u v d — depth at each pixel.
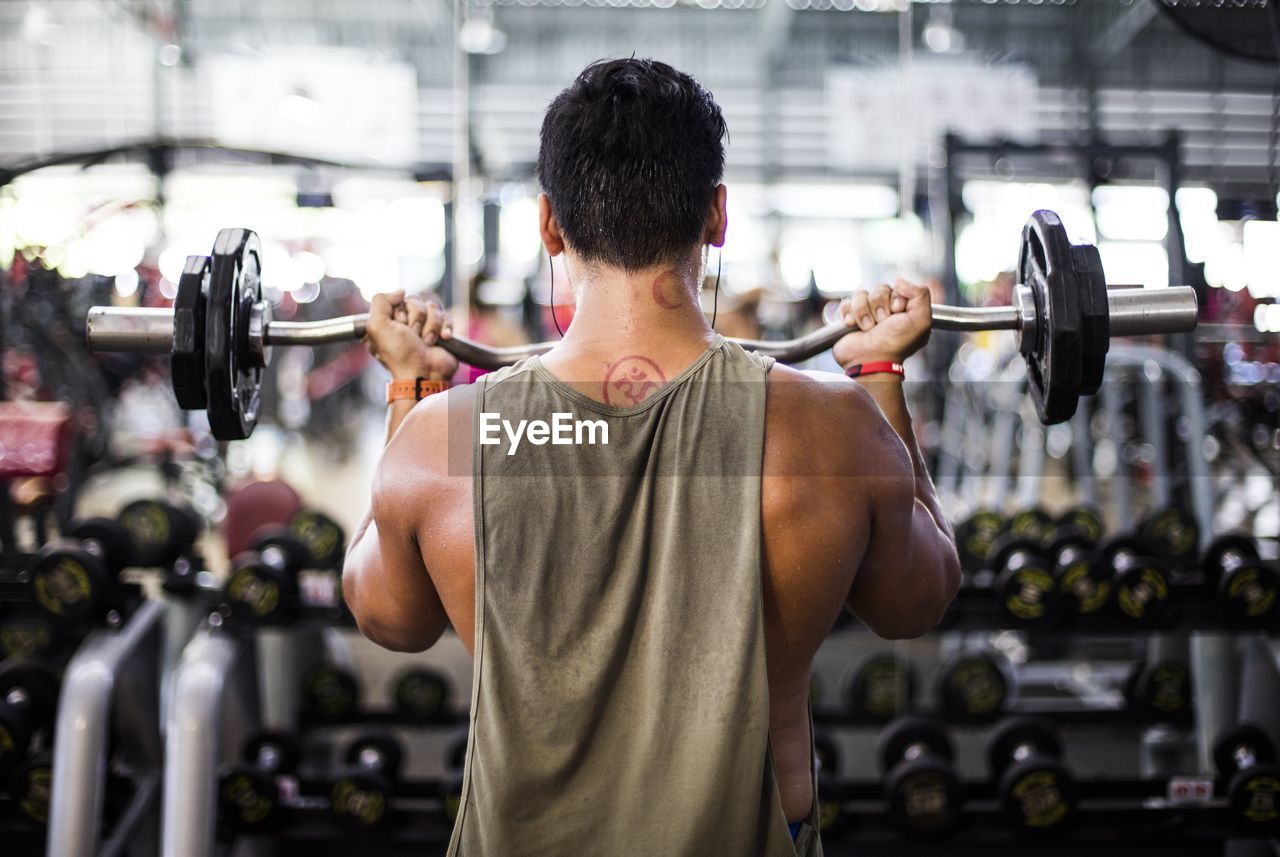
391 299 1.07
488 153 5.72
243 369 1.15
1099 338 1.00
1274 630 2.02
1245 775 1.92
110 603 1.97
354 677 2.58
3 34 5.96
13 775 1.86
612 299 0.79
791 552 0.77
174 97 5.79
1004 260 4.99
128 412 4.51
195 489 4.28
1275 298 3.47
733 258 7.05
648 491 0.76
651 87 0.79
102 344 1.11
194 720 1.77
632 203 0.78
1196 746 2.50
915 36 5.47
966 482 4.55
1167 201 3.65
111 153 3.35
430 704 2.57
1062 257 1.01
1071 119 5.55
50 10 5.92
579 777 0.75
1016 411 3.98
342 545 2.54
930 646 3.59
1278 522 4.09
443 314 1.09
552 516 0.76
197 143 3.48
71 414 3.20
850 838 2.04
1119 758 2.80
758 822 0.74
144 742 2.05
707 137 0.80
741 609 0.74
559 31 6.97
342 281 6.48
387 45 6.27
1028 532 2.83
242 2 6.14
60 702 1.75
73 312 3.67
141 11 5.35
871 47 7.21
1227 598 2.01
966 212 4.84
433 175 4.08
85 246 3.69
